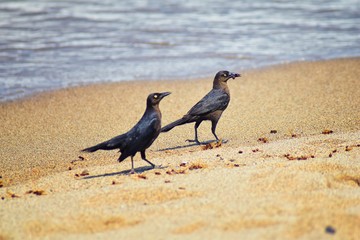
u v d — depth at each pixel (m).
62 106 19.09
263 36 28.81
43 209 9.91
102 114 18.17
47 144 15.49
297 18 32.75
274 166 11.46
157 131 12.11
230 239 8.16
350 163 11.52
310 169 11.20
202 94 20.20
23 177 12.96
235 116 17.42
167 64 24.25
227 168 11.66
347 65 23.48
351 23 31.50
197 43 27.56
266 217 8.81
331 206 9.24
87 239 8.62
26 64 24.20
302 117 16.97
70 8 35.41
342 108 17.72
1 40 27.88
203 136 15.73
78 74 22.80
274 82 21.38
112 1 37.66
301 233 8.21
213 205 9.54
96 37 28.62
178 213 9.31
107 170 12.59
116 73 22.97
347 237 8.09
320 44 27.19
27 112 18.55
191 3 37.06
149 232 8.64
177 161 12.77
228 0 37.81
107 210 9.66
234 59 24.86
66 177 12.14
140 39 28.25
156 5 36.44
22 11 34.34
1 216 9.69
